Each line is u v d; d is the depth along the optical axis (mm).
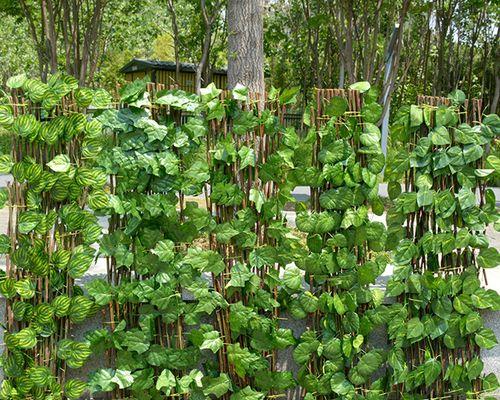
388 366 3604
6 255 3209
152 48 31500
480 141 3418
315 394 3463
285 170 3324
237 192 3291
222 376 3336
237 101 3299
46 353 3270
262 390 3408
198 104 3256
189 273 3266
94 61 13281
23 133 3111
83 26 12438
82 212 3207
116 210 3174
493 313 3635
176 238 3289
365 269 3326
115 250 3248
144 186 3248
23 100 3174
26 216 3158
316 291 3443
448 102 3504
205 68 16078
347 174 3326
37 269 3188
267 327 3332
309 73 20656
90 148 3184
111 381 3277
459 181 3453
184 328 3398
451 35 20062
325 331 3418
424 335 3484
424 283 3432
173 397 3381
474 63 22906
